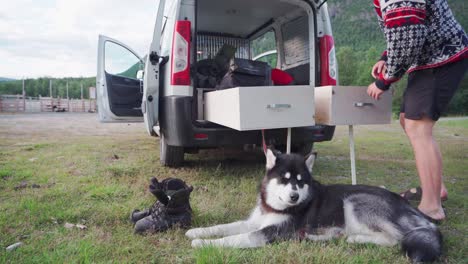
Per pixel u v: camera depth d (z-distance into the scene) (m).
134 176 4.54
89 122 15.67
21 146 7.09
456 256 2.30
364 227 2.57
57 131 10.99
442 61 2.63
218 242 2.41
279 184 2.69
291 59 5.83
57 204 3.28
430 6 2.55
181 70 3.97
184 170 4.90
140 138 9.12
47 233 2.63
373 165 5.59
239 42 7.70
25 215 2.97
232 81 4.18
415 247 2.21
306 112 3.00
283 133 4.25
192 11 4.06
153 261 2.19
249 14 6.11
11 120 16.53
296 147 5.17
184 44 3.96
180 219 2.79
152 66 4.41
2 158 5.70
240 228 2.79
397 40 2.49
